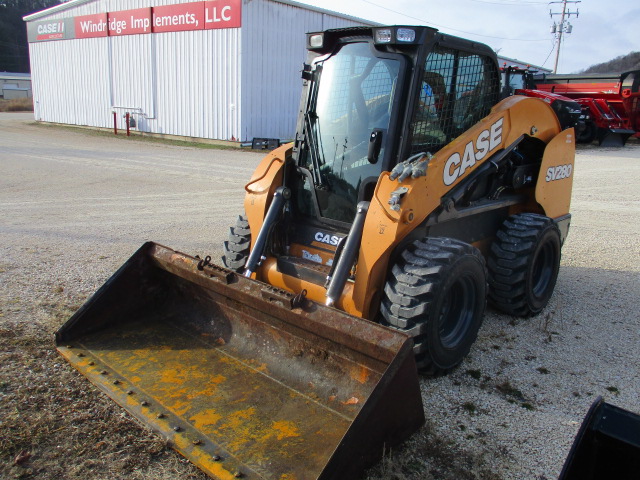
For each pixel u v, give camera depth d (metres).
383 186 3.58
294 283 3.96
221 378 3.37
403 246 3.70
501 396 3.56
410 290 3.40
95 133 21.72
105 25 21.38
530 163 5.15
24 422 3.05
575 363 4.05
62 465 2.74
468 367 3.94
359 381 3.07
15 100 45.28
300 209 4.31
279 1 18.48
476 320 3.91
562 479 1.93
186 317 4.01
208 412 3.05
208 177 12.27
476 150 4.08
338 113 4.00
